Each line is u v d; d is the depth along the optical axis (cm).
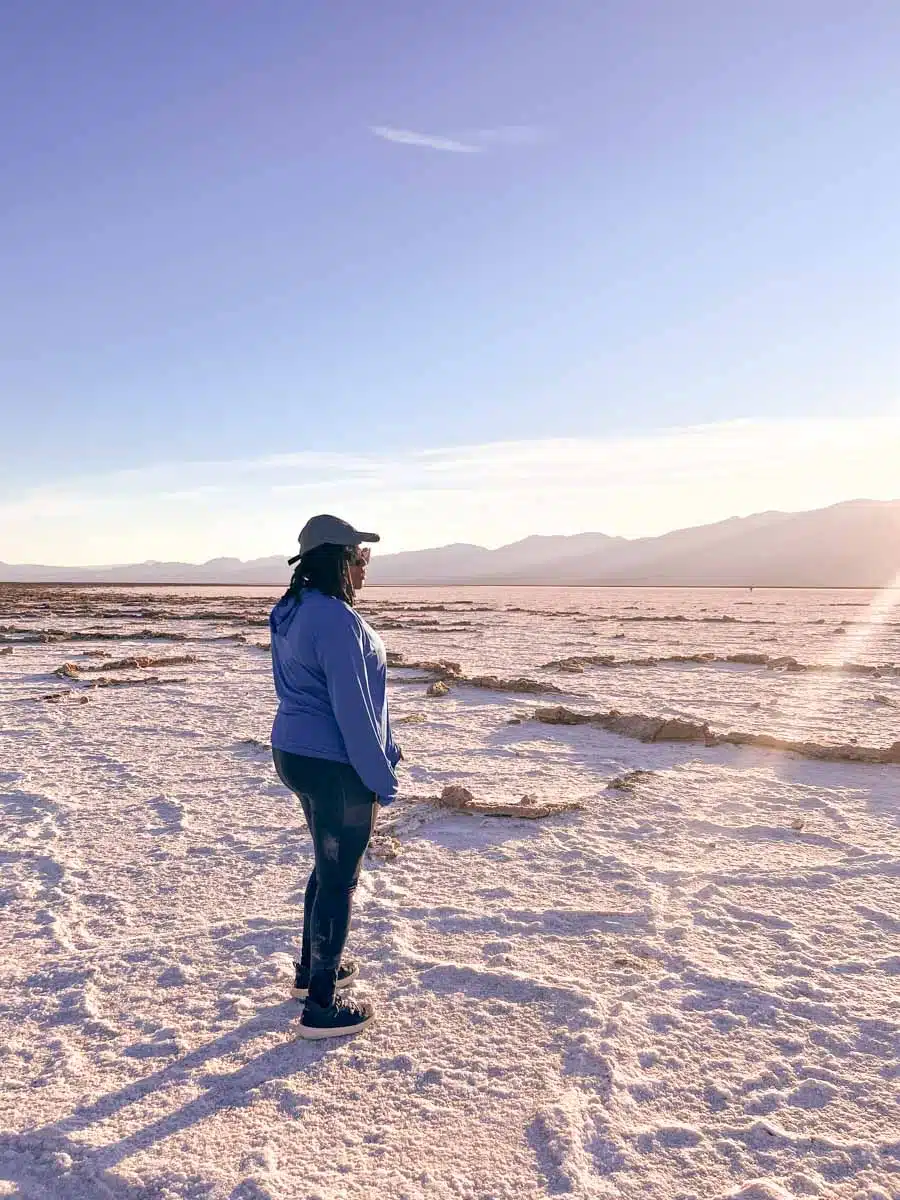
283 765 331
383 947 417
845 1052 322
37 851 572
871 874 525
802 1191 247
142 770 813
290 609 329
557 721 1089
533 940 427
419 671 1683
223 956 409
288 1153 264
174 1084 302
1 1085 304
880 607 5322
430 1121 280
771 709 1210
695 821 643
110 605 5150
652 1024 342
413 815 653
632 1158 261
